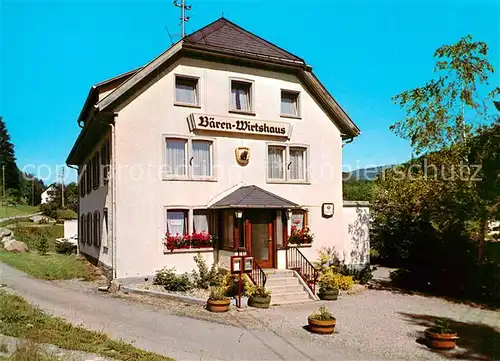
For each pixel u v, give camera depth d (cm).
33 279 1811
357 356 1034
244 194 1764
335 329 1261
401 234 2100
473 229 1827
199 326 1215
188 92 1823
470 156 1755
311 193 2050
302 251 1991
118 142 1666
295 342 1120
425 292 1916
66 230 3650
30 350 801
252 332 1186
